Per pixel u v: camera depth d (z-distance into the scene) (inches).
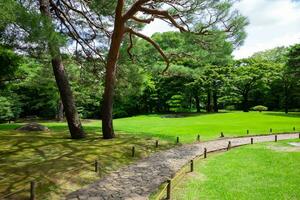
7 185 407.2
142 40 917.2
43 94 1728.6
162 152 734.5
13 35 455.2
